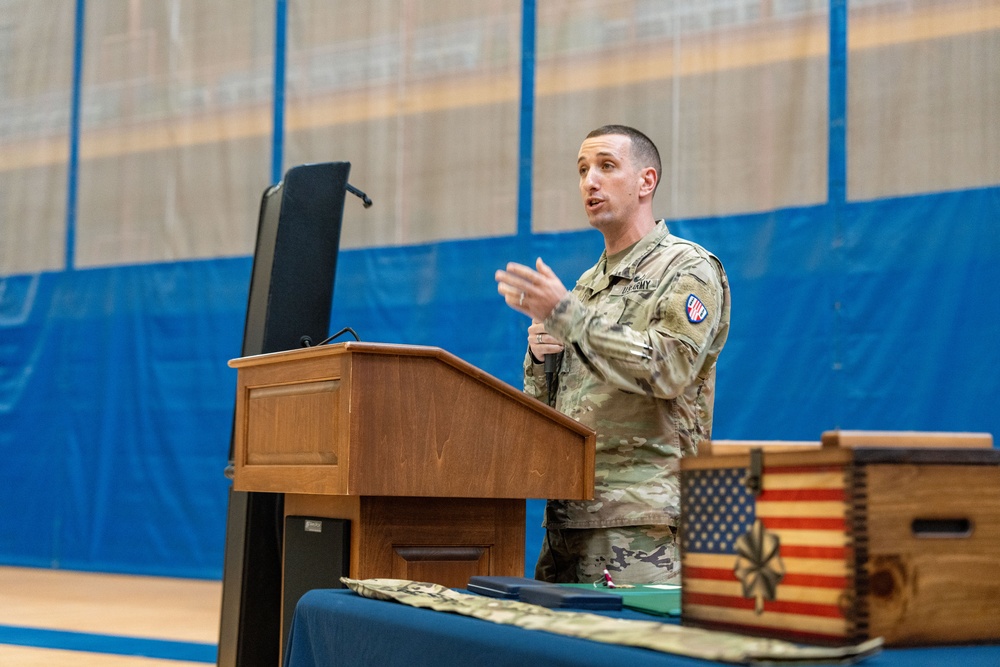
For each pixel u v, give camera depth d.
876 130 8.11
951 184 7.80
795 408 8.20
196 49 11.80
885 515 1.81
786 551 1.88
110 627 8.27
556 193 9.64
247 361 3.77
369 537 3.32
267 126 11.30
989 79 7.74
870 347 7.96
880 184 8.06
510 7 10.00
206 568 11.12
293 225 4.66
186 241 11.63
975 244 7.66
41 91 12.63
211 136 11.62
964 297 7.66
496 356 9.75
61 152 12.46
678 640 1.83
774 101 8.58
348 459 3.13
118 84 12.20
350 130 10.80
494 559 3.51
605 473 4.05
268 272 4.71
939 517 1.85
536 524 8.91
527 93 9.84
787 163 8.47
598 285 4.23
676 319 3.78
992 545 1.89
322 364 3.33
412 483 3.21
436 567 3.41
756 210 8.56
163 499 11.42
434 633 2.21
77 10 12.50
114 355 11.89
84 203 12.27
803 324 8.24
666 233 4.23
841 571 1.79
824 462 1.83
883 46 8.15
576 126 9.59
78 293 12.20
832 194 8.23
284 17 11.28
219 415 11.25
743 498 1.98
